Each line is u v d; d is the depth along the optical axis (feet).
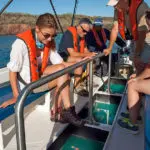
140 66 8.87
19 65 6.46
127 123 7.18
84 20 11.30
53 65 7.93
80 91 10.50
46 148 6.19
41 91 7.45
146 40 8.60
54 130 7.16
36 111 8.59
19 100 3.09
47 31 6.06
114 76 14.64
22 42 6.42
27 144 6.33
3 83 8.55
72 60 10.45
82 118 8.38
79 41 11.88
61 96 7.25
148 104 5.24
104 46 15.34
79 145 6.66
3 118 5.82
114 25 10.23
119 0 8.64
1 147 6.10
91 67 7.27
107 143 6.32
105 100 10.69
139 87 6.39
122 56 16.08
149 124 4.83
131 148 6.11
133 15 8.41
